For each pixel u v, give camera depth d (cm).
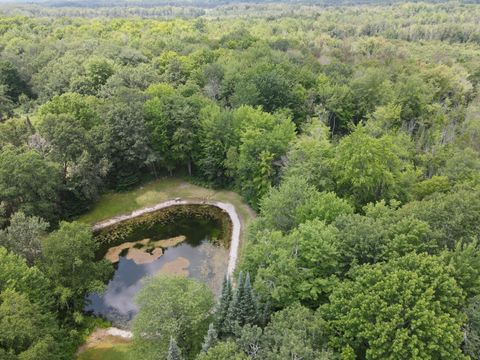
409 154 6078
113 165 7256
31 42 11094
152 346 3519
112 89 8356
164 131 7256
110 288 5141
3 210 5288
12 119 6894
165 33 13688
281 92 7900
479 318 2939
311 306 3575
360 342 2892
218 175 7312
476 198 4034
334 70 9781
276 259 3628
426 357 2578
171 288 3653
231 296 3416
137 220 6650
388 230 3684
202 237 6206
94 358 4103
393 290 2858
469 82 10025
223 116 7100
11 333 3228
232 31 14050
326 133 6675
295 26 17600
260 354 2809
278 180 6272
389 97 8088
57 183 6038
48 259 4375
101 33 13225
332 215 4250
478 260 3303
